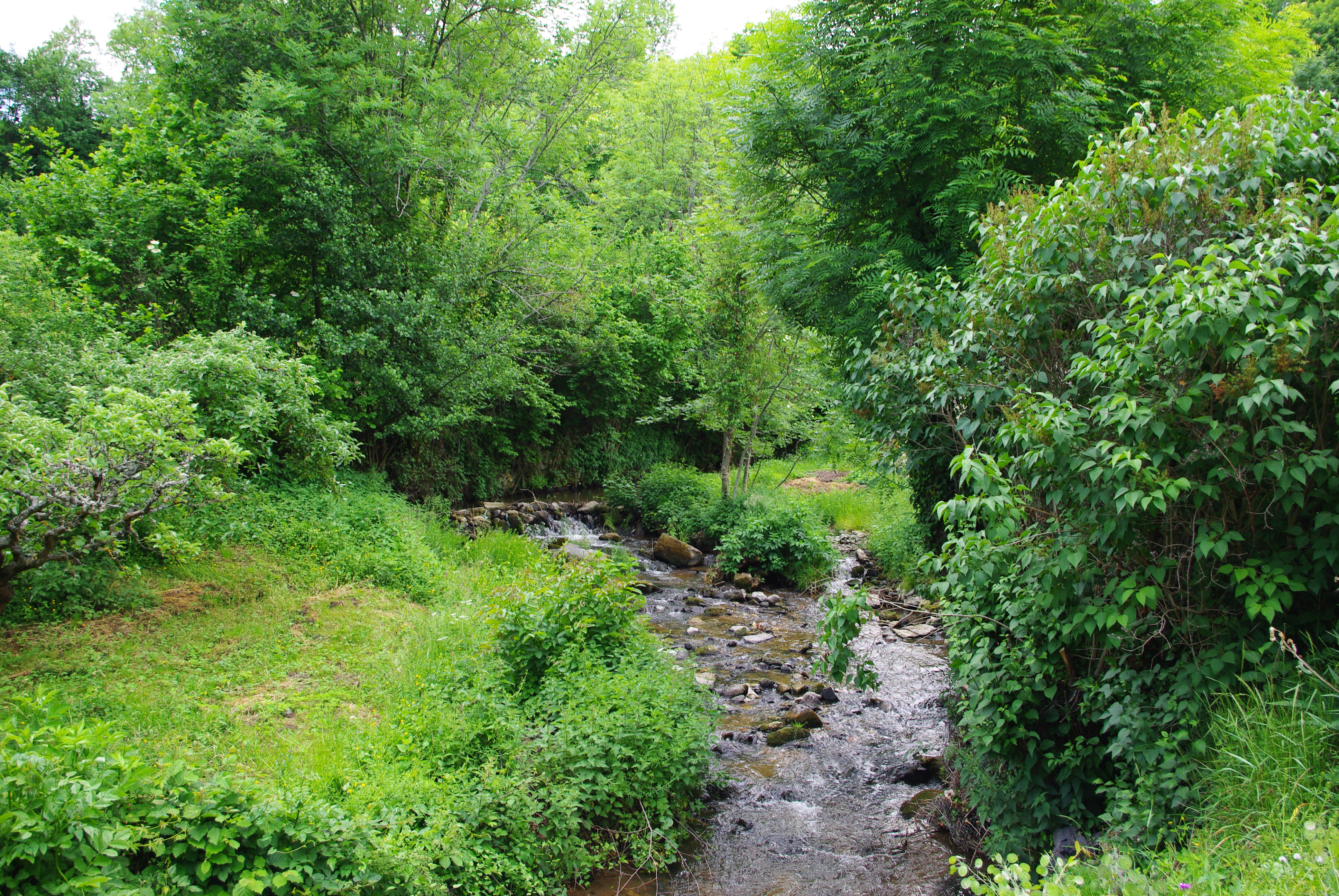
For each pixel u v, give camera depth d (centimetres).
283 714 587
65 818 322
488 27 1603
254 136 1177
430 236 1485
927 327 625
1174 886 300
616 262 2427
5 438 496
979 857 534
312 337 1255
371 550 1000
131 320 1047
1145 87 880
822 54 927
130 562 769
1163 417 386
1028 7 890
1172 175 461
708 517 1669
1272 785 349
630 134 3159
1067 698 500
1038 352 526
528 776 522
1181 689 404
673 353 2391
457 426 1714
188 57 1309
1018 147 861
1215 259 385
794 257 989
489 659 664
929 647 1007
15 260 901
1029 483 454
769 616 1198
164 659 648
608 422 2470
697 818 600
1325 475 375
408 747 537
